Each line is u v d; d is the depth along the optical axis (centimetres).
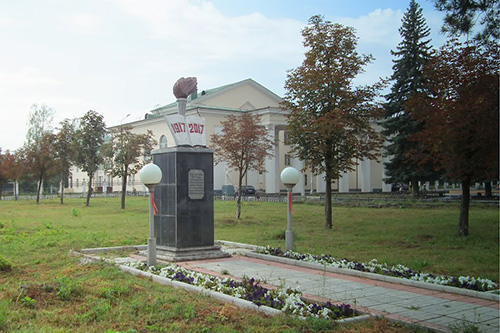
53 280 884
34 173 4412
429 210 2773
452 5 1527
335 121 1800
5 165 5053
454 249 1383
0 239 1521
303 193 5219
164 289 820
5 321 602
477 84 1499
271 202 3869
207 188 1273
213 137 2770
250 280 854
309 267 1086
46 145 4328
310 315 656
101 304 696
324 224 2136
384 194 4866
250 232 1884
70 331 586
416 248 1409
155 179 1033
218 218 2483
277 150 5216
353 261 1130
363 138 2217
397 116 3688
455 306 742
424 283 871
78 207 3588
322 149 1927
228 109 5409
